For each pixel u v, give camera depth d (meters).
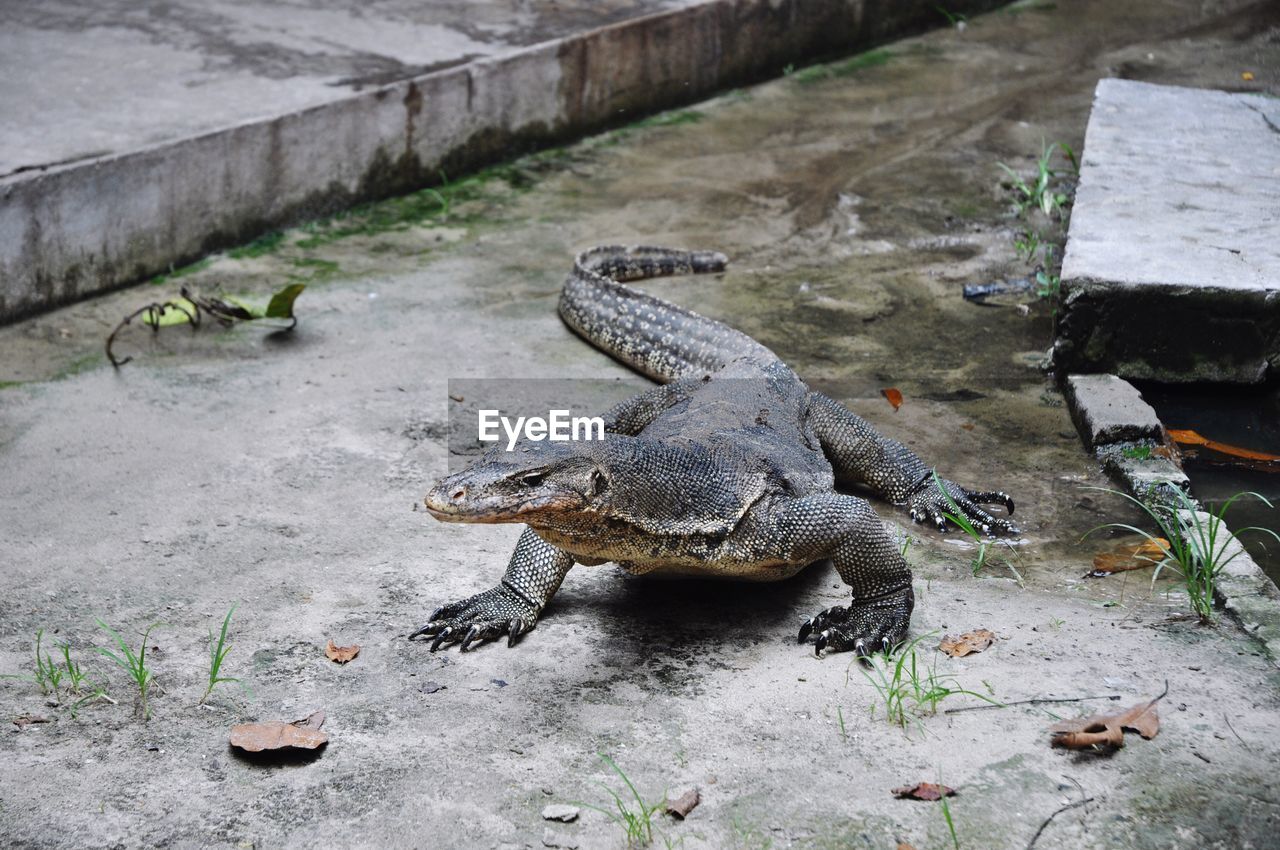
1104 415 6.54
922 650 4.77
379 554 5.52
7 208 7.68
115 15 11.41
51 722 4.34
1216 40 14.10
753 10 12.77
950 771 4.03
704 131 11.80
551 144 11.33
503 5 12.25
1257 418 6.86
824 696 4.48
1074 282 6.93
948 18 14.85
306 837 3.82
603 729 4.33
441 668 4.71
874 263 8.99
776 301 8.38
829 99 12.64
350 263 8.97
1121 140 9.31
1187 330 6.92
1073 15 15.16
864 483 6.21
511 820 3.88
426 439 6.58
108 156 8.19
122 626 4.92
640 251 8.70
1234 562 5.21
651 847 3.75
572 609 5.19
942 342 7.80
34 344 7.62
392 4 12.19
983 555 5.44
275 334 7.86
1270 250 7.35
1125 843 3.71
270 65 10.28
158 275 8.66
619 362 7.61
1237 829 3.76
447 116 10.38
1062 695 4.40
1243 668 4.56
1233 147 9.21
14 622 4.93
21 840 3.77
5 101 9.14
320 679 4.63
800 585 5.39
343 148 9.66
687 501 4.73
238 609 5.07
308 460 6.33
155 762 4.15
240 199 9.07
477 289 8.59
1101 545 5.62
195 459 6.31
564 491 4.39
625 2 12.38
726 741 4.24
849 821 3.83
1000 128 11.72
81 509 5.81
